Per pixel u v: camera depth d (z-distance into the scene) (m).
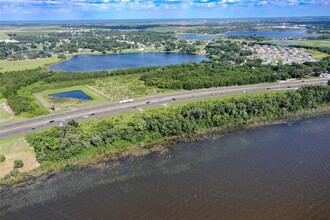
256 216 83.62
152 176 103.50
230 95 187.38
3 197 93.38
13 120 151.00
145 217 84.00
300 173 103.88
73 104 176.00
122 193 94.44
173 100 179.12
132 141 126.00
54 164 110.31
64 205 89.38
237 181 99.75
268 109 156.38
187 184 98.56
